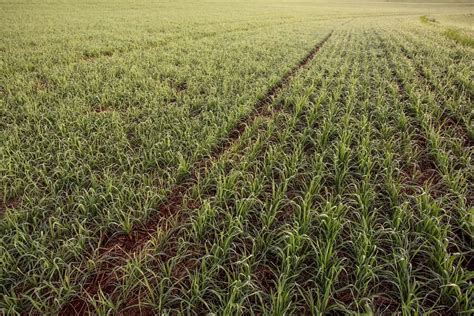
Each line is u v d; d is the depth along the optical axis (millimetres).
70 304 3439
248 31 24672
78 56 14523
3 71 11570
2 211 4773
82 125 7168
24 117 7801
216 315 3100
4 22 24516
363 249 3635
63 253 3836
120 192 4719
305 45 18312
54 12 32844
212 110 8305
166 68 12039
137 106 8617
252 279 3656
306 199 4473
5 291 3404
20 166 5699
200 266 3887
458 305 3109
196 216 4496
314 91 9625
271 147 6105
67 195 4785
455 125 6883
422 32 23938
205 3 57344
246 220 4309
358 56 14523
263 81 10656
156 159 5711
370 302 3176
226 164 5828
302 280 3648
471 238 3971
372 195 4617
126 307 3246
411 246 3830
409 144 5934
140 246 4215
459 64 11711
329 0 102375
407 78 10422
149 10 40281
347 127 6750
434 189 4957
